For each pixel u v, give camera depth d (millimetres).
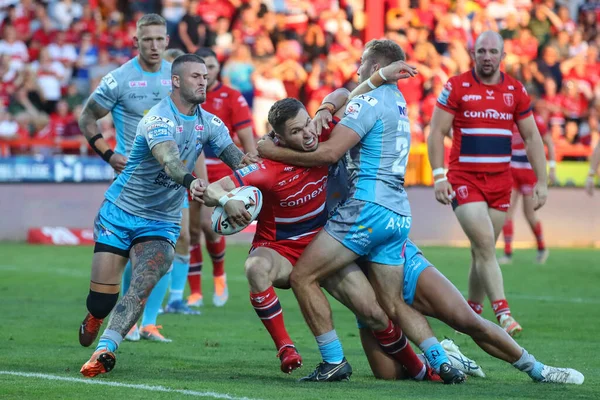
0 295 29875
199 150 17328
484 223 22516
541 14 63812
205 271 39000
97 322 17750
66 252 44750
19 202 49469
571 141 58312
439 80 59781
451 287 15992
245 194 15234
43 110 53719
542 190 23172
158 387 14914
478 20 63688
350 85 59375
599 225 54125
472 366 16734
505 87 22859
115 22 58125
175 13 59406
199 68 16625
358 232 15781
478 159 22688
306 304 15977
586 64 61938
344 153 15898
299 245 16266
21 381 15352
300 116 15484
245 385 15328
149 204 17406
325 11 61062
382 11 61156
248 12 59406
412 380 16453
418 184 52812
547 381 16062
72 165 50156
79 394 14148
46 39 56188
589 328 23875
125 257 17672
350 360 18812
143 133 16547
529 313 26859
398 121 16203
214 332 22766
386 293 16141
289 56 58188
